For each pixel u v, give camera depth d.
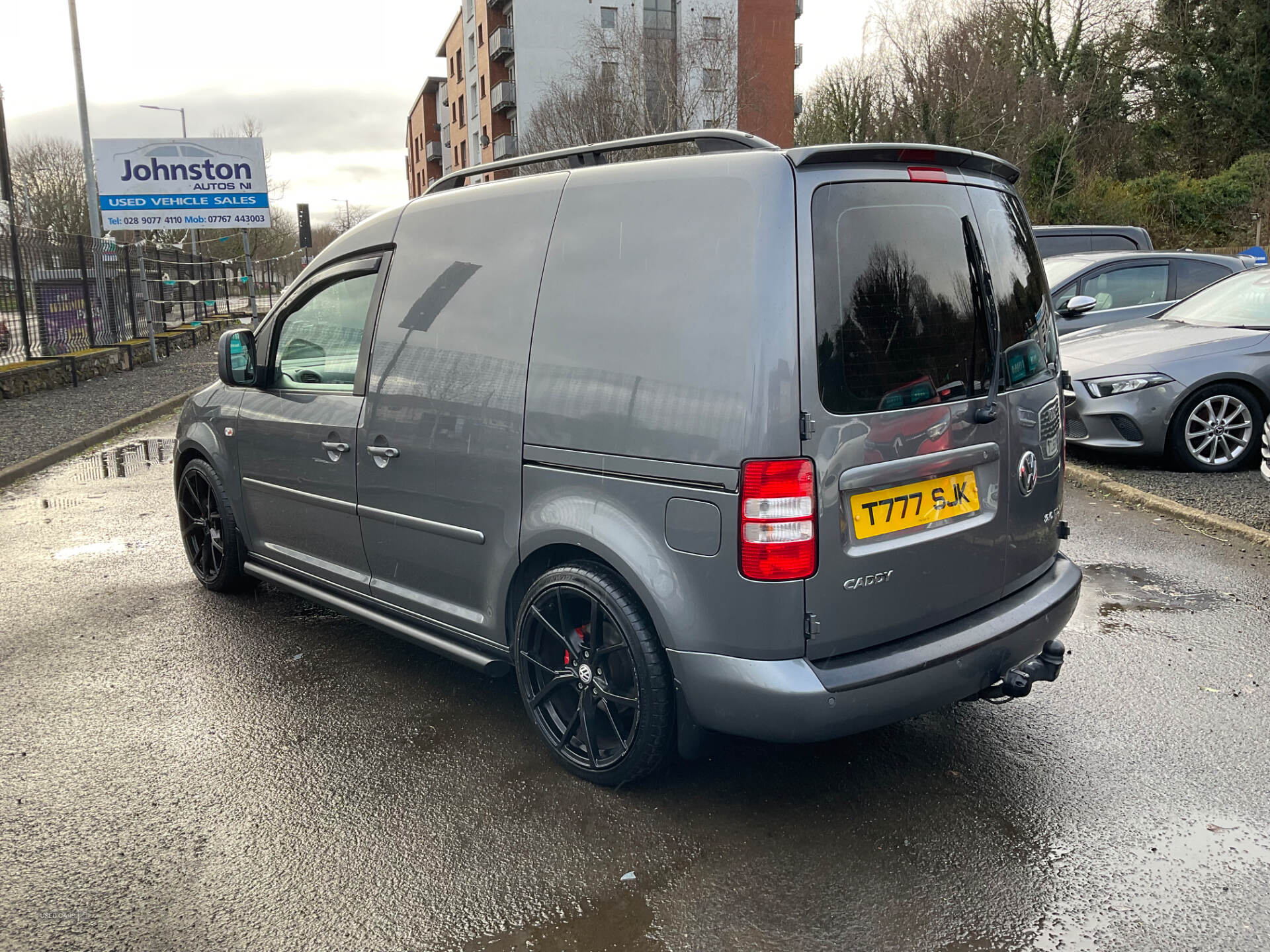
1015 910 2.48
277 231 51.00
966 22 30.77
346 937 2.42
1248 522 5.81
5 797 3.11
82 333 16.47
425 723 3.62
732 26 32.03
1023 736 3.41
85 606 4.98
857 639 2.70
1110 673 3.91
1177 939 2.36
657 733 2.88
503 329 3.21
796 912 2.48
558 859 2.73
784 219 2.54
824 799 3.02
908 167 2.81
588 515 2.91
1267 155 29.45
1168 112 34.09
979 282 2.95
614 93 31.33
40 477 8.39
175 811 3.02
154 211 23.88
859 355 2.62
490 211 3.34
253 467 4.54
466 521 3.37
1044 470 3.28
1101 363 7.39
